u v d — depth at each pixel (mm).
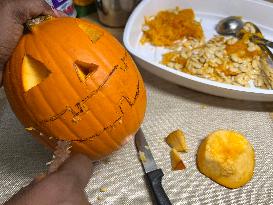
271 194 361
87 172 273
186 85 433
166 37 504
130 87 322
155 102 443
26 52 302
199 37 504
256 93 403
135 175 378
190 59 464
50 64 295
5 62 319
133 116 331
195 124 421
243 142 384
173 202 358
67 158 284
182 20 514
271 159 387
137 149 395
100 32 331
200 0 531
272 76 445
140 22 512
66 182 237
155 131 414
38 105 299
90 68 308
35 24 316
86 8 537
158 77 468
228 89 406
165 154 394
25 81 302
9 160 394
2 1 314
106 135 321
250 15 522
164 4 532
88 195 367
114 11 503
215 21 537
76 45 301
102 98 302
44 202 218
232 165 356
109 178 377
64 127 306
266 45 479
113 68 310
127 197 365
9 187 375
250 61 463
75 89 296
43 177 241
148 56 491
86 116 303
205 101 444
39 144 406
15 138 413
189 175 376
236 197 360
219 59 462
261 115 429
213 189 366
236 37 506
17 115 323
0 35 306
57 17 336
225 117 428
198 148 395
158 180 362
